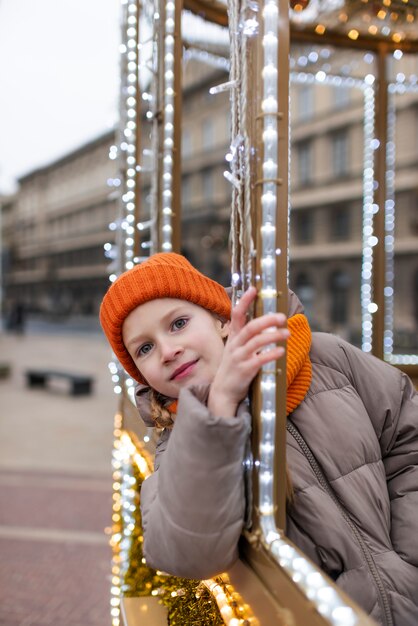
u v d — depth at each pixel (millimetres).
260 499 1022
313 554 1167
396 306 26203
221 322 1312
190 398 1008
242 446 988
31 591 3451
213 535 991
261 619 979
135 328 1234
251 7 1053
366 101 4258
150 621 1820
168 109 2494
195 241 36938
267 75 1000
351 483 1249
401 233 26000
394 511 1352
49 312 62000
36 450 6812
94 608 3256
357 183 28828
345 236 29797
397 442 1441
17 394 11352
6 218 72375
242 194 1116
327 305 30594
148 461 1770
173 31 2463
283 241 1041
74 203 58156
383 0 3016
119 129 2695
